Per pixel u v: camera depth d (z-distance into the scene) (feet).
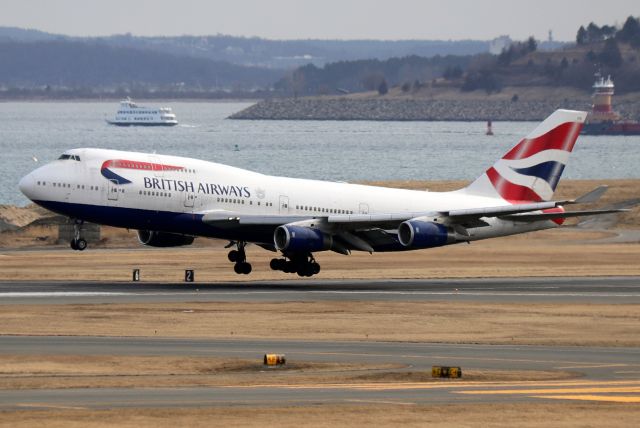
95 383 453.17
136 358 516.73
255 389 440.86
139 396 422.82
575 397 427.33
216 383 456.45
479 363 520.83
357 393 432.66
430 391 439.22
